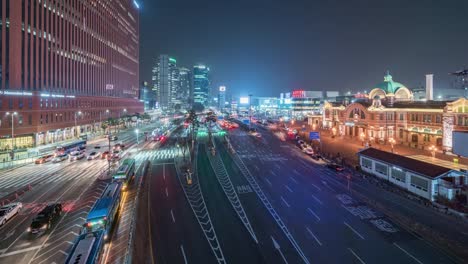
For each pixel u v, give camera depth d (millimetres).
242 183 48531
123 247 26906
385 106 88438
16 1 76812
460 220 32625
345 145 84688
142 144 94250
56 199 40562
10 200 40281
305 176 52906
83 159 69500
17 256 25422
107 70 144125
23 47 79625
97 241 23172
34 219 30297
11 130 74812
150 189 45125
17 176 53469
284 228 31188
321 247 27094
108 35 145875
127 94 178625
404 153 68750
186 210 36281
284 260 24906
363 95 164125
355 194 42312
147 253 25922
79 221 32812
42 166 61938
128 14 181375
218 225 31938
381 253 25922
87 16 121250
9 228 31156
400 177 44781
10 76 75750
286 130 127562
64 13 101625
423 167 41344
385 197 40875
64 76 101312
